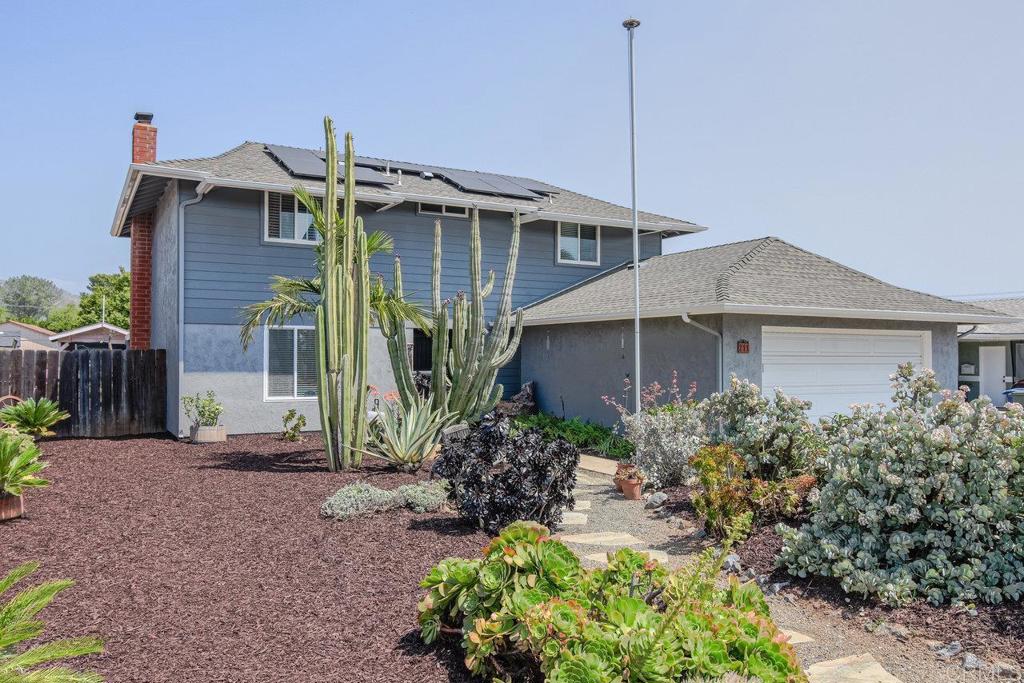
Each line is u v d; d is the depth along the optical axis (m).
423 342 18.28
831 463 6.58
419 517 7.62
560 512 7.66
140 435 15.30
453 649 4.37
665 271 16.38
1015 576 5.40
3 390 14.07
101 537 6.80
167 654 4.34
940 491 5.82
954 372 14.94
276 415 15.11
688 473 9.41
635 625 3.58
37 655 2.87
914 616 5.36
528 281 18.28
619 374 14.61
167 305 15.75
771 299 12.29
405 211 16.89
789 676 3.42
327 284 10.19
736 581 4.22
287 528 7.14
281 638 4.58
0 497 7.21
